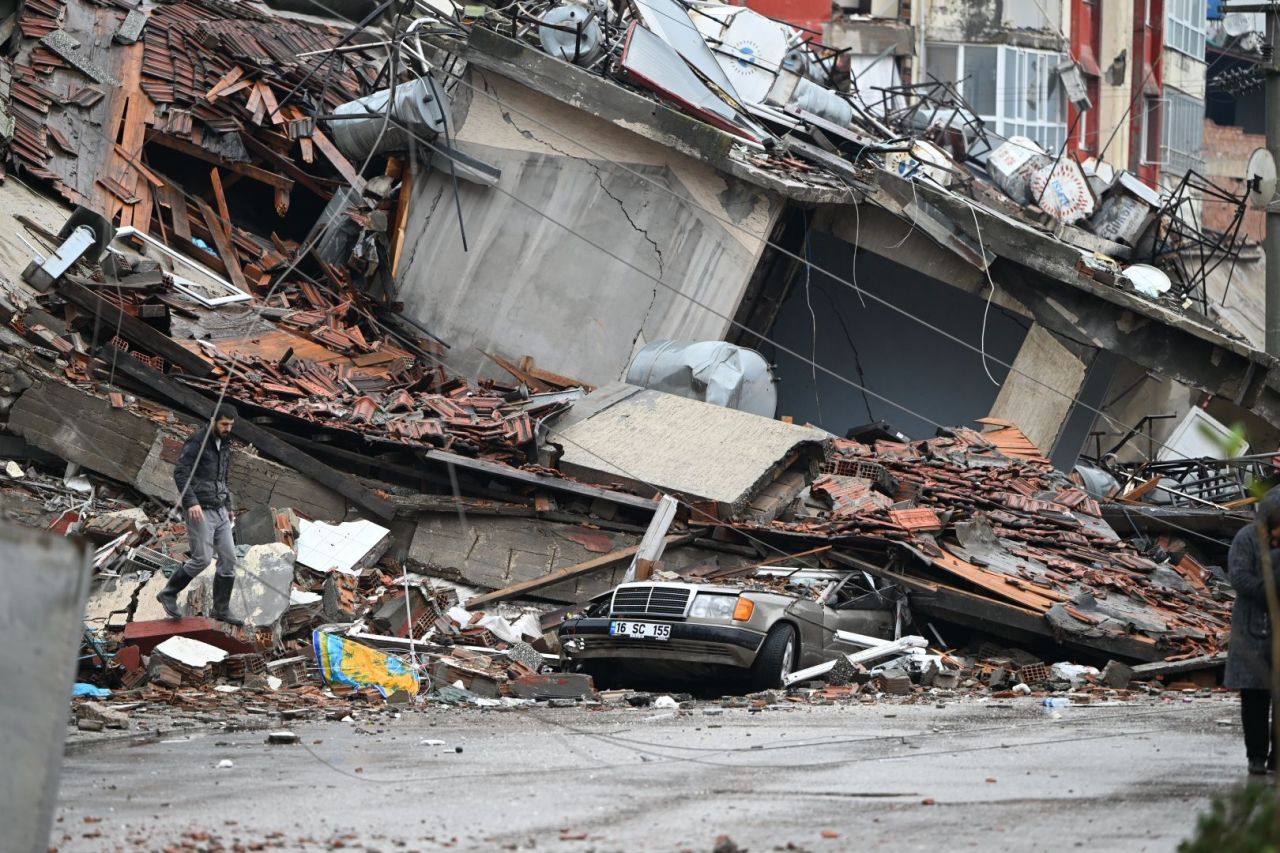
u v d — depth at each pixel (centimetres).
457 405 5325
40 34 7200
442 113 6600
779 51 7788
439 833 1484
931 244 6894
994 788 1756
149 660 3356
